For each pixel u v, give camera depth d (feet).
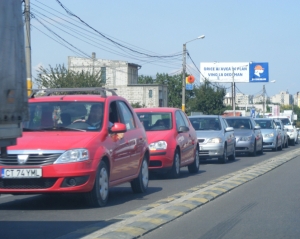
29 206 29.63
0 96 18.70
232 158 68.13
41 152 26.71
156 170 43.32
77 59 226.17
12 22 19.75
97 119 30.32
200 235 23.02
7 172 26.53
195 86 203.31
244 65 238.68
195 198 32.30
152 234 23.09
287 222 25.85
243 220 26.35
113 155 29.76
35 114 31.04
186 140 47.73
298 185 40.04
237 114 194.80
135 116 35.63
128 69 225.97
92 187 27.63
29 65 61.87
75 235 22.03
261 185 40.06
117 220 25.21
